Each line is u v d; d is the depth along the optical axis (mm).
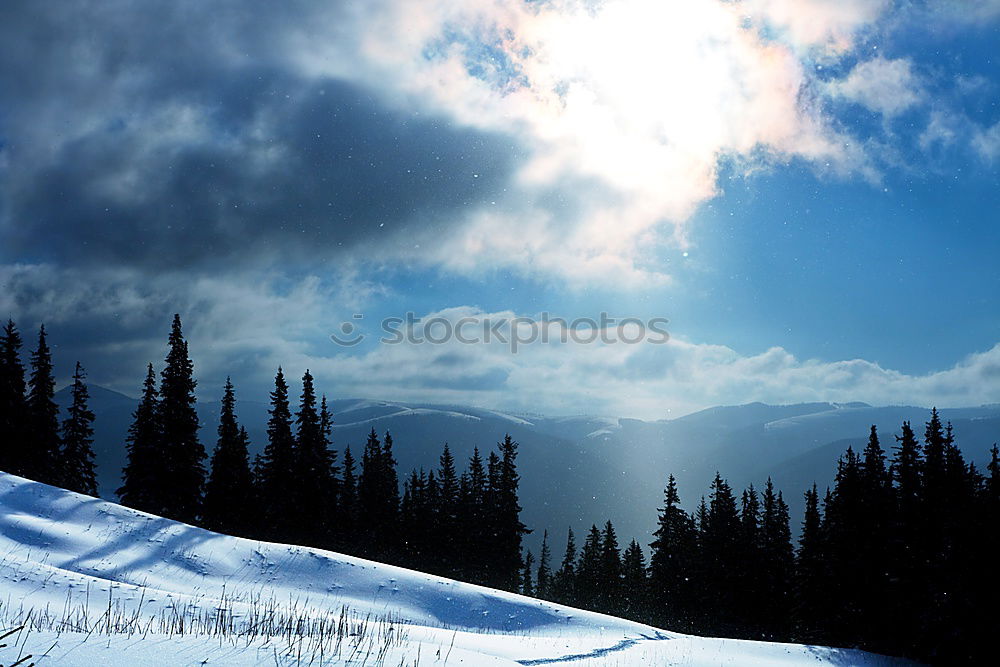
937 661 32812
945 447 36844
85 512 29375
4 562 16656
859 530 39562
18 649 6746
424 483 66375
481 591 30531
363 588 28266
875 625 37219
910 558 36344
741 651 27625
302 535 53688
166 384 50062
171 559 26984
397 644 9711
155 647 7402
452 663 8812
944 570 33844
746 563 51750
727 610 51281
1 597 13656
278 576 27875
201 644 7754
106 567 24547
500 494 64000
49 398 53438
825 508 44844
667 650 25891
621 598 69625
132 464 48906
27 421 51344
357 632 10438
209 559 27859
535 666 20531
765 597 51062
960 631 32094
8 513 27172
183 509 49438
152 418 49531
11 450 50250
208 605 16172
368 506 64625
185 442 49688
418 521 64750
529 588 83750
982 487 34875
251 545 30297
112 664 6652
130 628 8727
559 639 25828
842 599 39500
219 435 55219
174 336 50562
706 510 60156
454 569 62750
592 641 26141
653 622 59094
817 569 44625
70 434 54625
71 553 25062
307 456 54594
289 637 8797
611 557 71312
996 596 32094
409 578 30047
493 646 21500
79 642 7246
